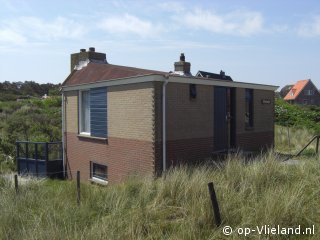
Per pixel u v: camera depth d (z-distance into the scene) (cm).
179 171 972
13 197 884
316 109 4191
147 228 657
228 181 819
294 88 9231
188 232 612
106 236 602
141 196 808
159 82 1259
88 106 1600
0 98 5038
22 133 2398
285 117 3641
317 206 684
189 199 760
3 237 661
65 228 637
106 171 1473
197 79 1371
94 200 848
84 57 1766
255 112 1670
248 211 662
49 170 1719
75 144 1655
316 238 584
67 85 1686
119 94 1382
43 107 3741
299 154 1404
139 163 1301
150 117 1254
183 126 1338
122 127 1373
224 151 1474
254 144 1664
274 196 675
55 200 848
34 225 673
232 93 1559
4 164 1961
